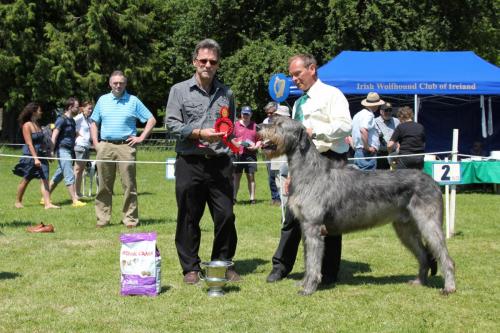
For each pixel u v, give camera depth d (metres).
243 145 7.03
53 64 27.34
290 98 19.03
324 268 6.21
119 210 11.43
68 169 12.05
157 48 30.22
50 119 30.52
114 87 9.22
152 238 5.67
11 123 29.36
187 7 31.45
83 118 13.02
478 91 15.11
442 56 16.94
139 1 29.39
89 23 27.59
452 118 17.78
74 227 9.50
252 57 25.02
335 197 5.67
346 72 15.62
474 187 16.19
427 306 5.34
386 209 5.82
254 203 12.77
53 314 5.05
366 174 5.82
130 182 9.40
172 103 6.06
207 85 6.10
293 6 26.98
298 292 5.76
